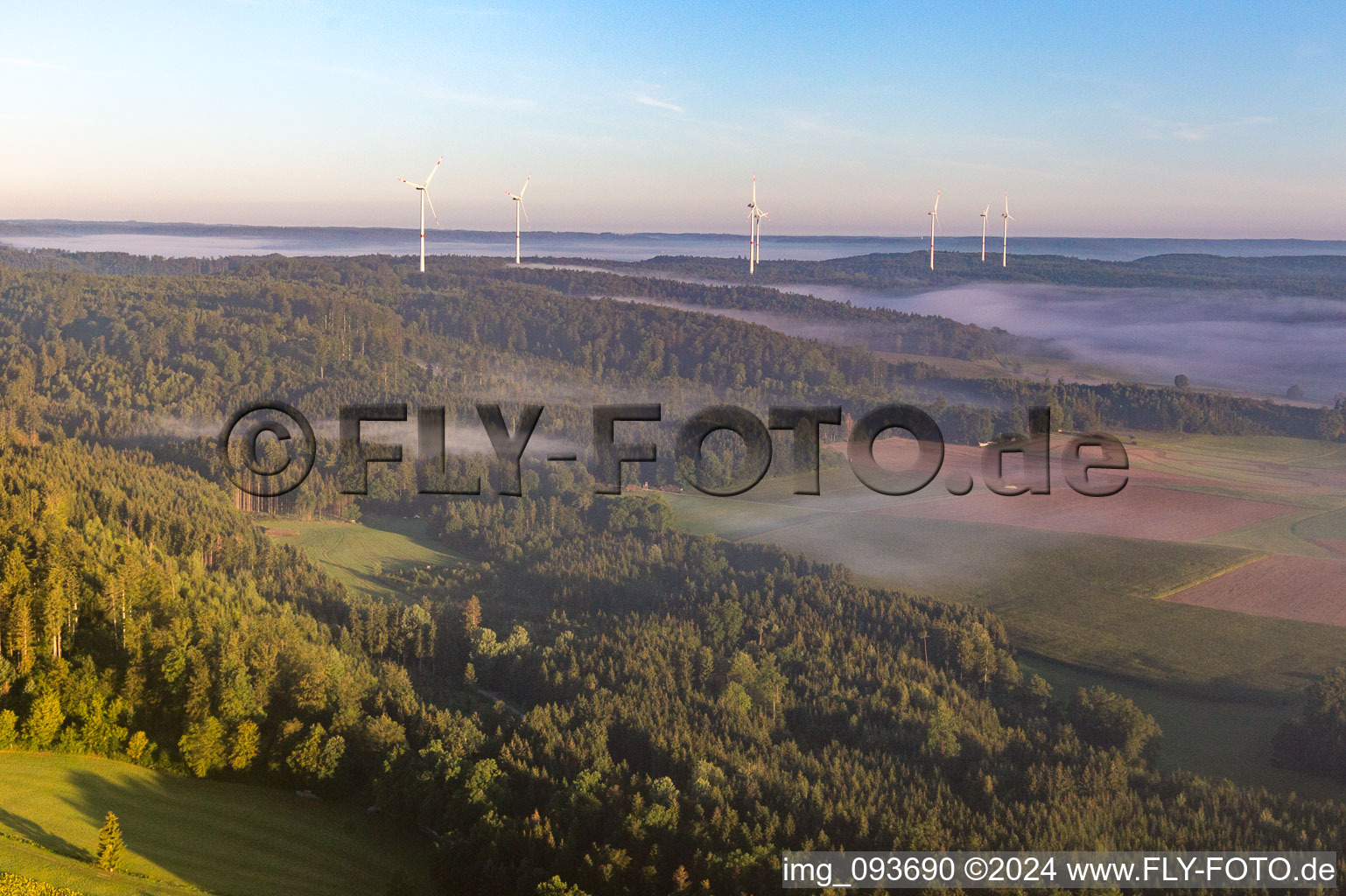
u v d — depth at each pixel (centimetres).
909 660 13700
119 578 10919
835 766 9794
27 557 11731
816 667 13125
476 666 12556
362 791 9406
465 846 8300
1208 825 9338
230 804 8881
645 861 8188
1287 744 12256
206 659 9981
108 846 7462
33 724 8912
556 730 10056
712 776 9131
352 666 11175
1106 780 9969
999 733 11231
